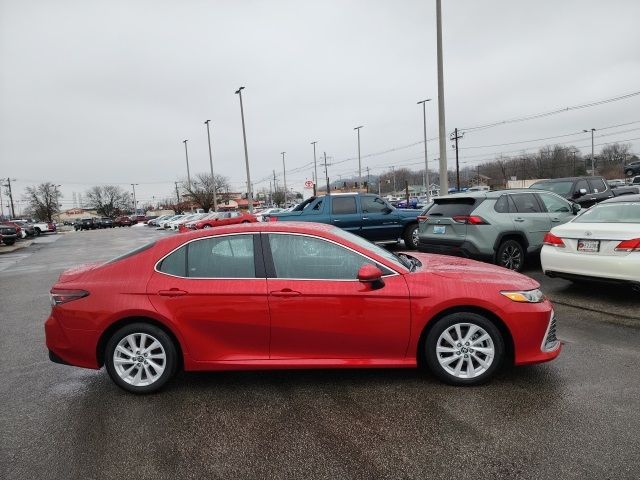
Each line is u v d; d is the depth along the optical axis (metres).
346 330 3.63
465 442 2.87
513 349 3.64
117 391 3.87
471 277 3.77
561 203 8.94
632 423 3.00
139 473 2.69
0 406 3.65
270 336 3.67
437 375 3.70
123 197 122.81
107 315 3.67
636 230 5.68
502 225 7.93
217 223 25.48
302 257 3.73
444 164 14.76
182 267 3.76
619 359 4.11
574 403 3.31
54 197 102.75
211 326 3.67
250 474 2.64
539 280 7.72
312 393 3.67
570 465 2.59
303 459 2.77
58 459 2.86
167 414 3.41
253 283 3.66
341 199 11.88
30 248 24.80
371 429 3.08
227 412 3.41
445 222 8.26
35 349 5.19
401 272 3.73
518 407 3.28
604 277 5.87
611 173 69.56
